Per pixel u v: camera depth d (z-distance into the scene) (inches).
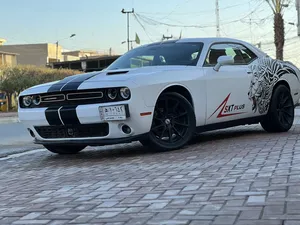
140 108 211.8
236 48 278.8
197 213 119.4
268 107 289.0
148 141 227.8
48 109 225.8
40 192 161.8
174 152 228.1
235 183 147.3
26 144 358.9
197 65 248.1
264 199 126.3
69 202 142.8
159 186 153.3
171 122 231.8
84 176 185.5
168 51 263.1
